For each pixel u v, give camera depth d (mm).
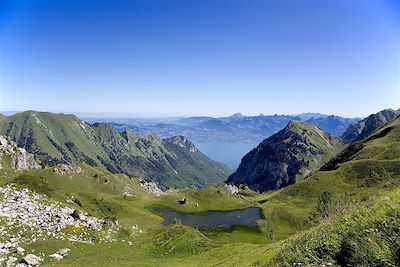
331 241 14477
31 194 126438
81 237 97875
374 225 12219
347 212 16812
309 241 17203
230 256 75812
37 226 95312
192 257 91750
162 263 86750
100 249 93812
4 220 92875
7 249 78000
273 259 20422
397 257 9844
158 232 124188
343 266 12586
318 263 13820
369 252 10812
